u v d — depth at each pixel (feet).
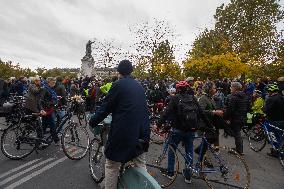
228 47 91.91
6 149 21.66
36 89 22.47
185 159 18.52
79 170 20.34
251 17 96.94
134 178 11.28
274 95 26.35
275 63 91.81
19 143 21.97
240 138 25.36
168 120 18.21
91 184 17.98
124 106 11.23
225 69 71.20
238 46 94.43
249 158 26.89
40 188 17.19
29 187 17.26
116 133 11.18
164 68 75.00
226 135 35.14
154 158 21.67
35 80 22.88
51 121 23.15
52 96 23.71
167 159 19.10
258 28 93.66
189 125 17.35
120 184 11.82
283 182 21.02
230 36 97.71
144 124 11.53
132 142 11.09
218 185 18.06
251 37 93.25
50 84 23.90
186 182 19.16
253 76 88.17
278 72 89.30
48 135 23.30
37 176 18.97
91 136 28.66
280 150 24.45
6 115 29.22
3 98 40.24
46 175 19.19
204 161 18.10
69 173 19.69
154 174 19.85
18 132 21.95
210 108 20.75
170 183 18.49
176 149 18.61
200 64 72.84
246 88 48.67
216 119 20.58
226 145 31.12
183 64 76.48
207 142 17.94
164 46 79.30
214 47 93.25
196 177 18.65
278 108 26.11
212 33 98.73
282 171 23.53
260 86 47.57
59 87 31.48
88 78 62.03
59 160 22.27
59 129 22.89
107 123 15.58
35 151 24.21
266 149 30.81
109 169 11.84
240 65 71.72
